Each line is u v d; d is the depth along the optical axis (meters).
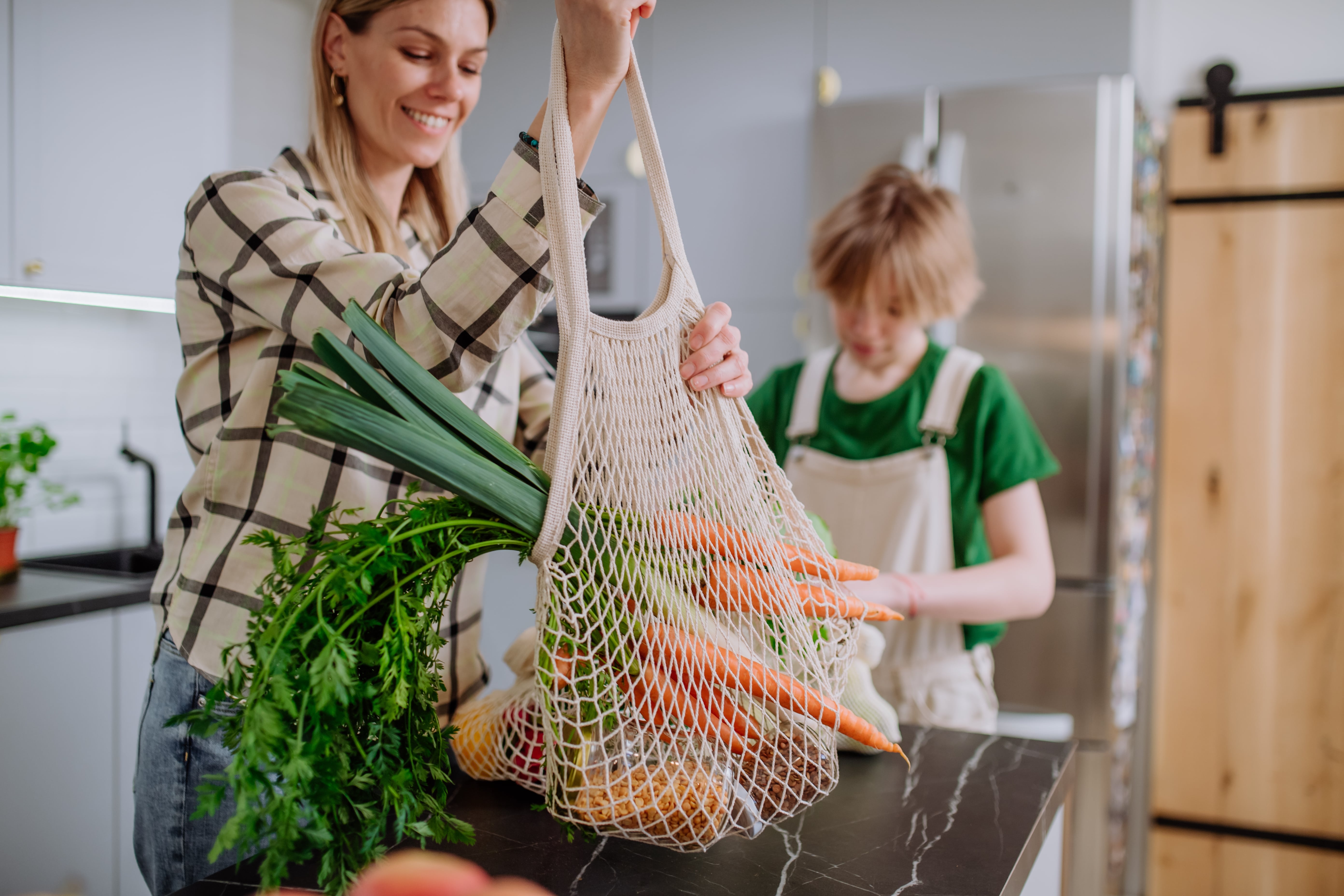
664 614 0.70
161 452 2.66
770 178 2.79
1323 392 2.47
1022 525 1.59
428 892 0.36
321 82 1.05
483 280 0.75
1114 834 2.30
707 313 0.77
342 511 0.85
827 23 2.71
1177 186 2.58
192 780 0.94
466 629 1.11
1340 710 2.47
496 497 0.67
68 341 2.42
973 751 1.12
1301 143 2.47
